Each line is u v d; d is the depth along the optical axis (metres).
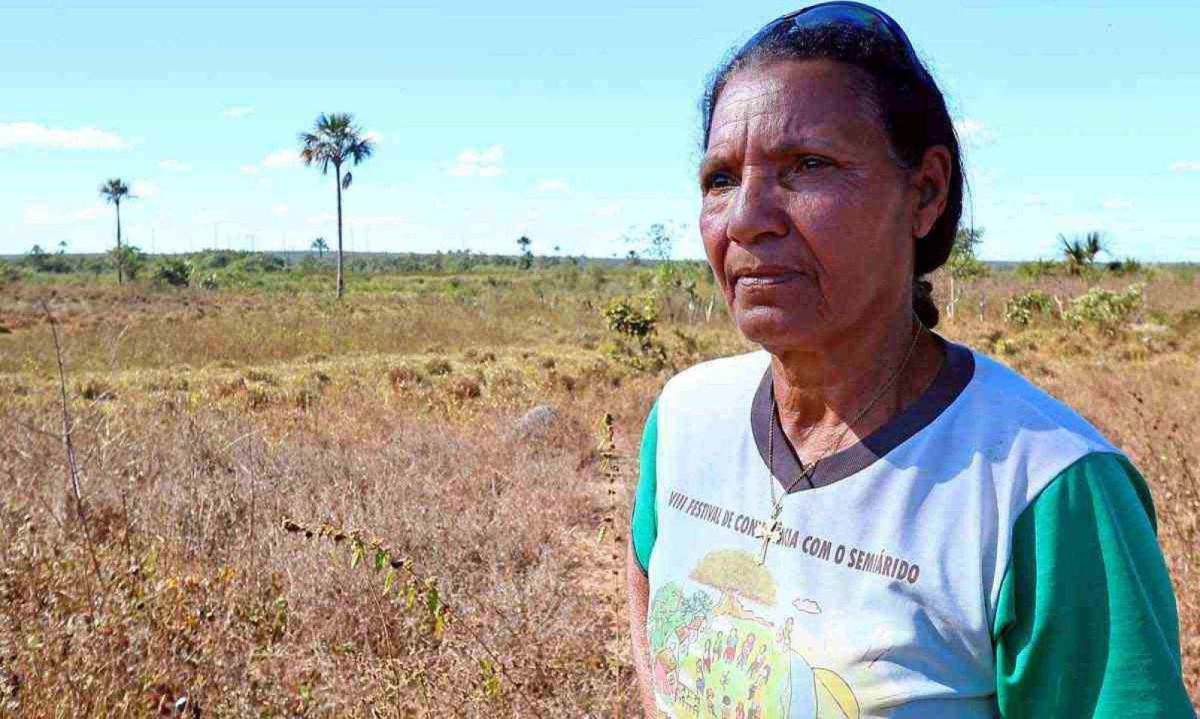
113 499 5.06
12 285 47.56
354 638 3.87
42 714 2.86
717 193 1.05
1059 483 0.87
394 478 6.43
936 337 1.06
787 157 0.98
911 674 0.91
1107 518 0.86
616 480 7.38
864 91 0.96
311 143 45.69
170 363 17.12
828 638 0.96
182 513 5.07
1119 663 0.83
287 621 3.82
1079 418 0.93
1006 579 0.88
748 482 1.09
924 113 0.99
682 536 1.15
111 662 3.09
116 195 66.06
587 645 3.88
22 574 3.70
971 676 0.91
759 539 1.05
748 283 1.00
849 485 0.99
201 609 3.69
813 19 1.00
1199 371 12.99
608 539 5.96
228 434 7.59
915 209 1.02
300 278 67.06
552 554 5.28
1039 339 19.12
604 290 45.62
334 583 4.20
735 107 1.01
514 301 34.91
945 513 0.92
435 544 5.12
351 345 20.88
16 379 12.97
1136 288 23.19
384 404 10.84
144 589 3.68
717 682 1.04
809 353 1.02
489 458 7.69
